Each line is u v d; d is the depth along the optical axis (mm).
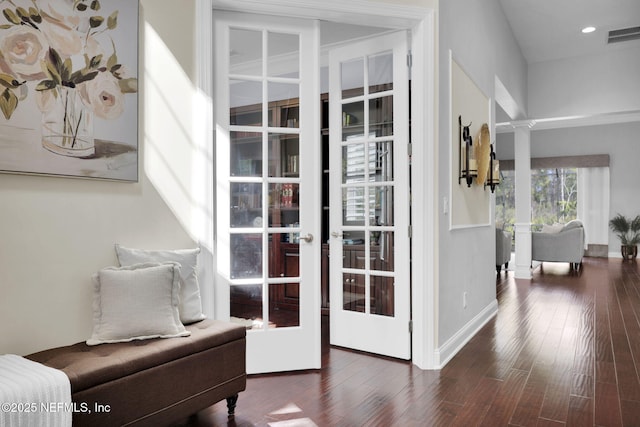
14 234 1936
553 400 2484
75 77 2123
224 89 2871
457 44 3578
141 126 2432
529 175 7270
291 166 3029
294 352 2996
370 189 3434
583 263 9023
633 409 2359
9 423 1448
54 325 2053
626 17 5527
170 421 1975
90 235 2199
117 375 1771
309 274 3029
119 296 2082
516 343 3604
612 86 6648
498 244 7629
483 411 2354
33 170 1972
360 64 3477
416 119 3100
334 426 2188
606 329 3988
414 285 3115
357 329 3455
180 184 2605
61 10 2074
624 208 9891
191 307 2383
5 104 1891
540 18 5539
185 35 2625
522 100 6688
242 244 2947
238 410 2379
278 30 2969
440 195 3154
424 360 3021
